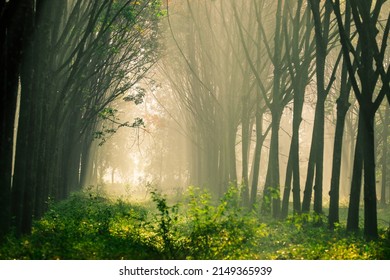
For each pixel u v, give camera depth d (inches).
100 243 575.8
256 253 586.6
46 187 1016.2
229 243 514.3
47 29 725.9
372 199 743.1
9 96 599.5
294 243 680.4
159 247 548.1
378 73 743.7
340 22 748.0
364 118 746.8
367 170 746.8
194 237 518.3
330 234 785.6
